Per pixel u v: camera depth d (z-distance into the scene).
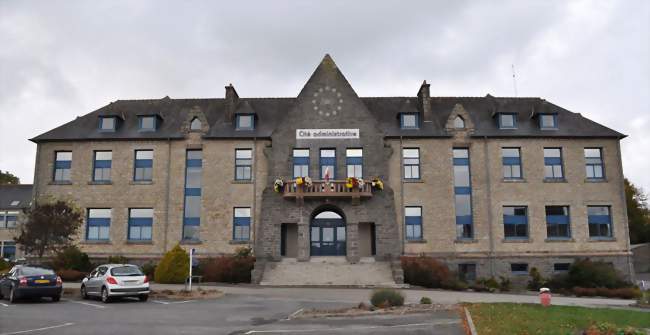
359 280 30.23
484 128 37.19
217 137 36.53
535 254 35.22
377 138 35.91
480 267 35.06
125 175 36.59
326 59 37.53
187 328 14.57
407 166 36.44
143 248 35.59
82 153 37.00
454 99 40.09
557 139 36.78
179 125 37.91
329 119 36.22
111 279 21.09
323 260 33.91
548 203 35.97
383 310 17.83
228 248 35.28
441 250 35.19
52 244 30.30
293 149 35.84
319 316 16.92
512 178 36.28
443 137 36.44
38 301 21.70
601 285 31.61
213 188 36.09
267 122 38.00
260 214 35.03
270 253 33.97
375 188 34.78
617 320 14.84
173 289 25.69
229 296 23.70
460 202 36.09
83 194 36.38
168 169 36.50
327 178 34.53
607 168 36.62
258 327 14.78
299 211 34.56
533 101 39.88
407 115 37.31
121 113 38.88
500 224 35.62
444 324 14.86
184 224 36.03
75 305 20.12
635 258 51.09
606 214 36.34
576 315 15.44
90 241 35.84
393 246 34.00
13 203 52.78
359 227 35.41
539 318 14.81
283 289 27.23
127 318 16.52
